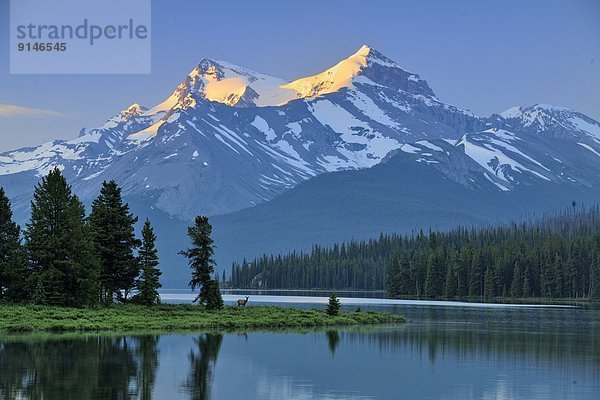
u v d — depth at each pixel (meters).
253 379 76.62
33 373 76.88
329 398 68.12
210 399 66.81
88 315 128.62
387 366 86.19
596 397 69.50
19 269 138.88
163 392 69.19
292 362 88.44
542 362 89.81
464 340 112.81
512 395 70.12
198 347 100.12
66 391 68.50
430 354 96.44
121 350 94.38
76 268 137.88
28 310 128.62
